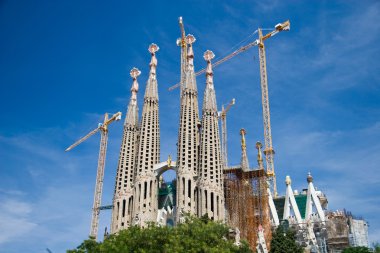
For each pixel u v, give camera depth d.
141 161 138.62
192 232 71.38
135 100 158.88
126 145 147.12
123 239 69.94
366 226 146.38
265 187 137.88
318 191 163.25
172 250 65.00
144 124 145.12
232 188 136.75
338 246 133.75
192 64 153.75
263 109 185.50
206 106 142.62
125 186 139.50
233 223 130.12
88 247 70.38
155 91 153.00
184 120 140.88
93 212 183.25
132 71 164.88
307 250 125.56
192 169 132.62
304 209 161.00
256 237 125.31
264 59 191.50
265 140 182.00
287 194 151.00
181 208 125.31
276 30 191.88
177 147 138.50
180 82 181.12
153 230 70.69
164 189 143.25
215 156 133.75
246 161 171.00
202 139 136.88
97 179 194.62
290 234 96.00
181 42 188.38
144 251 65.62
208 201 125.94
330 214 142.88
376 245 95.75
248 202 133.75
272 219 147.00
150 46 163.00
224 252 65.38
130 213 134.62
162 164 137.50
